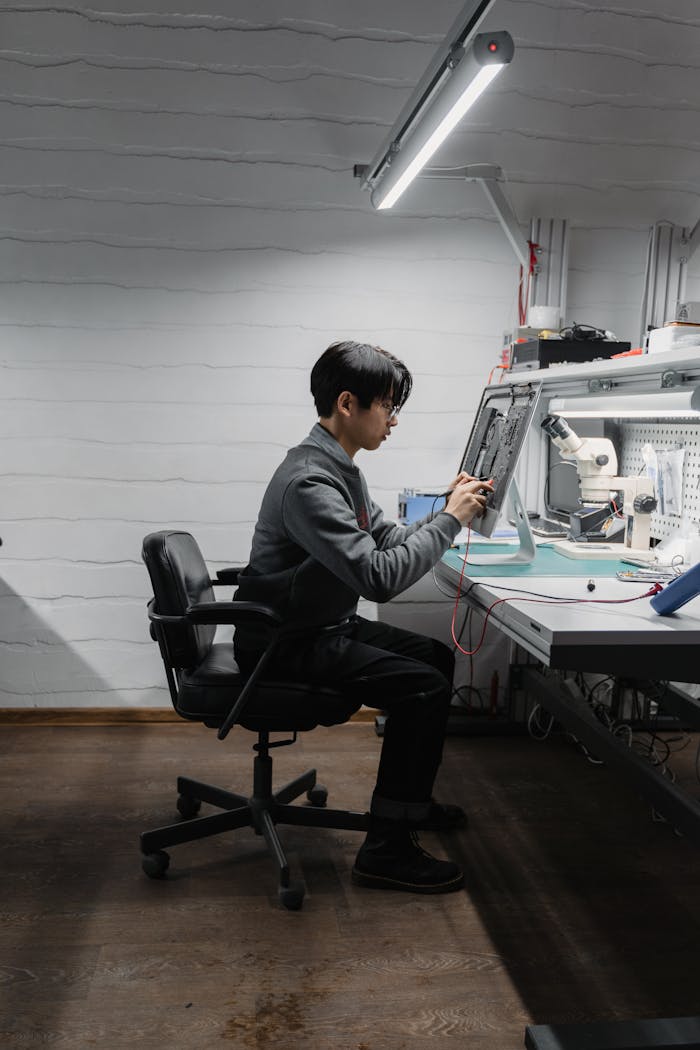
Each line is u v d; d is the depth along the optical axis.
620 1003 1.66
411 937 1.86
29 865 2.13
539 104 3.03
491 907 1.99
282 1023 1.59
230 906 1.97
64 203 2.93
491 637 3.23
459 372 3.14
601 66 3.03
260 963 1.76
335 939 1.85
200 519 3.10
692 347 1.75
